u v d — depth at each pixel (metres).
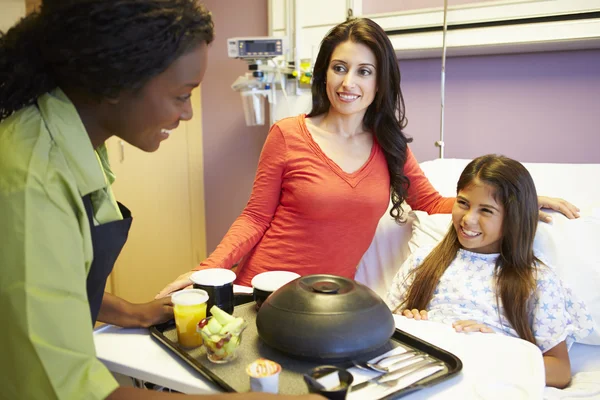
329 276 0.91
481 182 1.31
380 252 1.73
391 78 1.52
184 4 0.69
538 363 0.86
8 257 0.59
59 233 0.61
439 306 1.35
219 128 2.60
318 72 1.58
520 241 1.30
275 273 1.08
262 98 2.24
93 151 0.70
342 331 0.78
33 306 0.58
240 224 1.56
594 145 1.81
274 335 0.80
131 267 2.89
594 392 1.13
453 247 1.42
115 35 0.63
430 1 1.95
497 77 1.92
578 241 1.38
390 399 0.72
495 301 1.31
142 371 0.83
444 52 1.83
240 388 0.75
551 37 1.69
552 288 1.26
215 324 0.84
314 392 0.69
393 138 1.57
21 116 0.67
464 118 2.01
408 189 1.66
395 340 0.94
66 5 0.63
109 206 0.77
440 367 0.83
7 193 0.60
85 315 0.63
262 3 2.35
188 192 2.74
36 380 0.59
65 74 0.66
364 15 2.06
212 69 2.55
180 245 2.82
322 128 1.59
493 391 0.77
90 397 0.60
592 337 1.32
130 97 0.69
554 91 1.84
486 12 1.79
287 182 1.54
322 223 1.50
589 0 1.64
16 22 0.70
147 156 2.77
